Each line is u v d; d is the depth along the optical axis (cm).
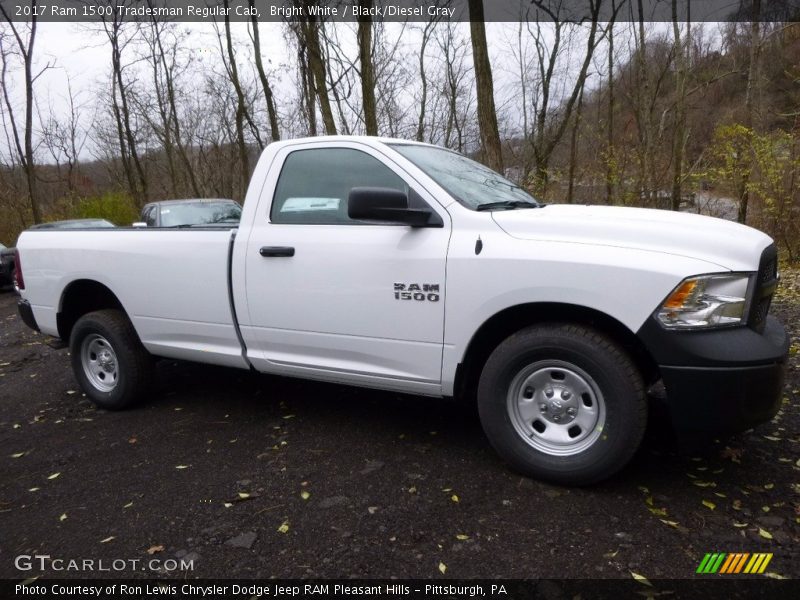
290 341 363
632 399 270
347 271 332
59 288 457
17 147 1941
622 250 271
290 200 362
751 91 1279
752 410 260
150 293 411
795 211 1013
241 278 369
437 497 292
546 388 296
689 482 295
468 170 382
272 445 366
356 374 345
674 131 1412
